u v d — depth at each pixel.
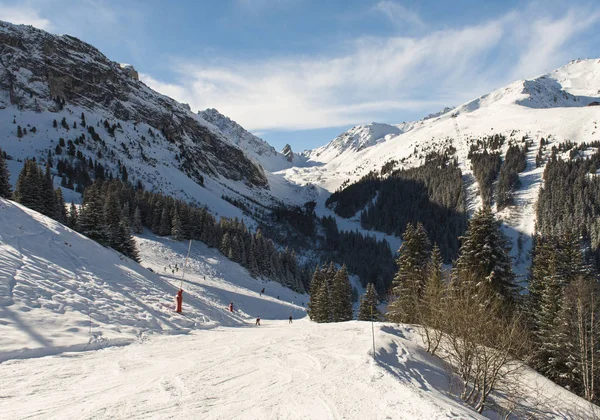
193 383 7.79
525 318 20.52
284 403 6.90
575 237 26.14
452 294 15.74
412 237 28.33
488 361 11.80
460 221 142.38
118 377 8.00
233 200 180.50
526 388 13.89
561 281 21.72
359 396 7.51
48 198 55.41
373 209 183.50
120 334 12.62
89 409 5.96
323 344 13.44
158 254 69.12
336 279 43.12
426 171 190.75
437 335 14.82
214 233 84.75
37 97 171.38
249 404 6.74
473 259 22.47
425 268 27.17
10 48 181.25
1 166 47.88
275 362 10.28
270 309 56.34
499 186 143.50
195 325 17.56
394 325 18.34
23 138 135.75
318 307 43.47
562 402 13.59
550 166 141.00
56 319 11.70
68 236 21.25
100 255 21.72
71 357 9.49
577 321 19.00
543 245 25.94
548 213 114.12
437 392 9.97
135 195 90.81
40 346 9.52
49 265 16.11
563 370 19.27
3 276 12.73
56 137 143.25
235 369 9.27
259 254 85.44
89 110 191.75
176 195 142.62
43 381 7.35
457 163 190.75
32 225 19.98
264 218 168.75
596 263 84.44
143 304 17.33
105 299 15.44
